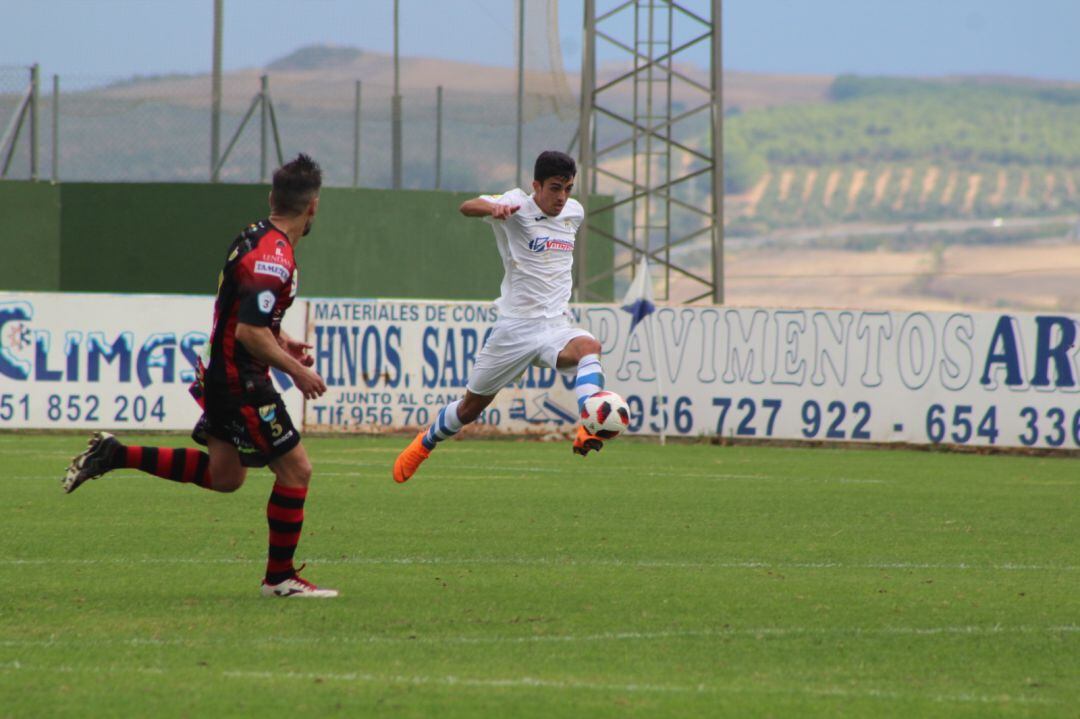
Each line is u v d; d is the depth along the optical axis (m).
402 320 66.31
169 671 19.69
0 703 17.94
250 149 88.56
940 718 18.05
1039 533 36.34
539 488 45.06
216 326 24.11
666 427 66.19
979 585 28.00
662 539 34.03
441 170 91.69
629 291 66.00
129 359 64.75
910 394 64.50
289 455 24.75
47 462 51.31
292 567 25.48
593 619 23.80
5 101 88.62
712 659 21.06
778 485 47.22
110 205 88.50
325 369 65.81
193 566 28.88
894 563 30.84
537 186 30.95
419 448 32.97
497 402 66.19
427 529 35.16
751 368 65.69
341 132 89.94
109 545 31.72
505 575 28.30
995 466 56.84
